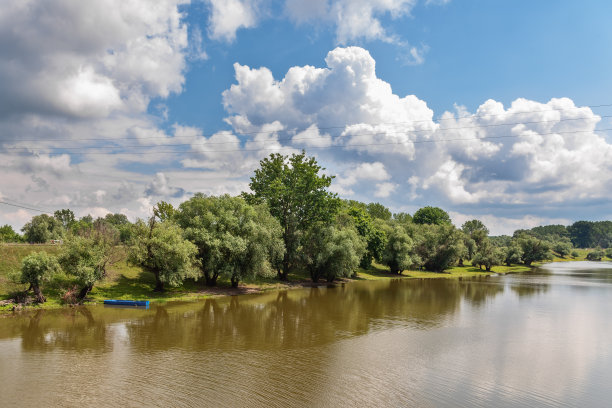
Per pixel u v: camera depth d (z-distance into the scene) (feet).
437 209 582.76
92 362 78.23
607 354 92.73
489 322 129.39
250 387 66.54
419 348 95.25
